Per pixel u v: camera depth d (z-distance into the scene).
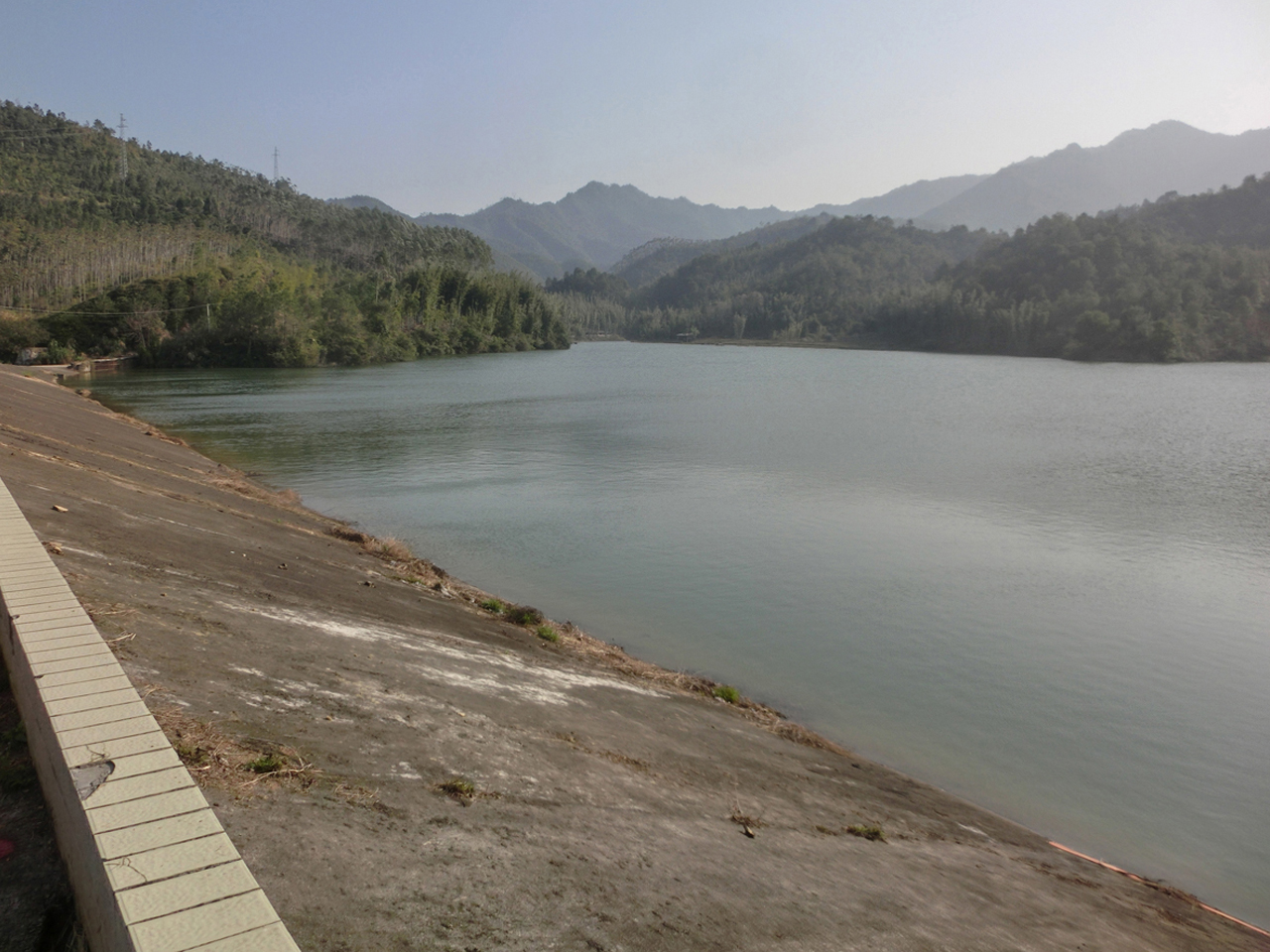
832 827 9.59
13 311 128.62
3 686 6.14
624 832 7.36
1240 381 108.56
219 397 79.94
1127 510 33.28
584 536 28.27
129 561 11.48
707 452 47.25
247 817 5.44
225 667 8.17
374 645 11.25
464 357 175.38
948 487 37.59
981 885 8.98
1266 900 10.77
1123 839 12.09
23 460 17.95
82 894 3.69
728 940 5.95
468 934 5.02
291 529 22.70
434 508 32.47
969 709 16.12
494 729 9.01
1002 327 193.00
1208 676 17.88
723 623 20.38
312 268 172.50
